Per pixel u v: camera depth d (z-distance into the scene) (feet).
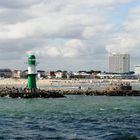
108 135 145.38
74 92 482.69
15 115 223.30
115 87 507.71
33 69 404.98
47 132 155.22
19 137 141.38
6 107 280.10
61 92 473.67
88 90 495.41
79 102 339.16
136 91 478.18
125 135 144.66
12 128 167.02
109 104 315.78
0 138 139.03
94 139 136.67
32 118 207.10
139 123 185.37
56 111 249.14
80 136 143.95
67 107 281.33
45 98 396.78
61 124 181.06
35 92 403.54
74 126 174.09
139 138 139.03
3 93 404.98
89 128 167.12
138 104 317.22
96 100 371.35
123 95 472.44
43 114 229.04
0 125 176.76
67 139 136.98
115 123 185.06
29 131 157.89
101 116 217.36
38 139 136.87
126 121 193.36
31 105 299.79
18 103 324.19
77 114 229.04
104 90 489.26
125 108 275.18
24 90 407.23
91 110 257.34
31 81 406.82
